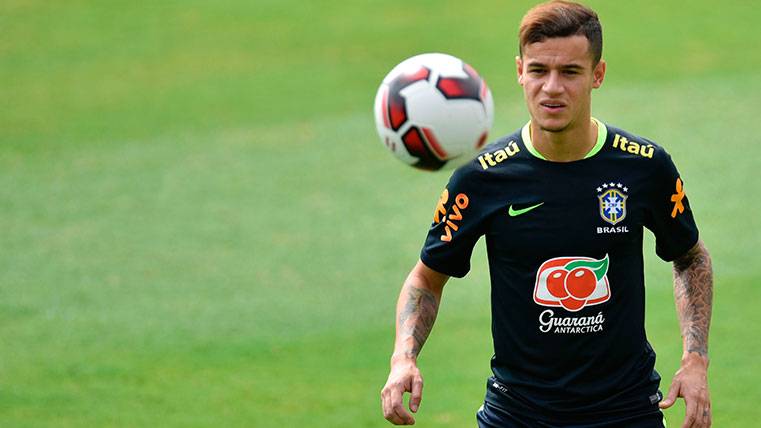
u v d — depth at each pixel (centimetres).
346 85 7331
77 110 6944
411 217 5012
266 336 3775
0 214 5166
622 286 1889
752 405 3142
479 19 8438
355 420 3111
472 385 3350
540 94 1806
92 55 7988
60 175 5756
